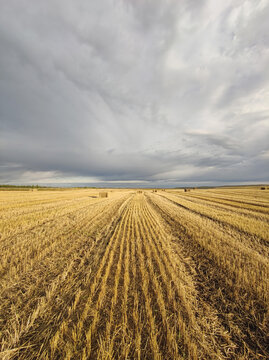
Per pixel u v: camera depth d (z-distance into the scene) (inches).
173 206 734.5
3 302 136.2
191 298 142.9
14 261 202.5
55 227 358.0
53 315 122.8
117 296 142.9
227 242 271.3
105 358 90.0
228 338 107.5
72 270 187.3
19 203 748.0
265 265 192.7
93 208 637.9
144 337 106.0
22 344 101.3
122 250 243.8
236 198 1043.9
